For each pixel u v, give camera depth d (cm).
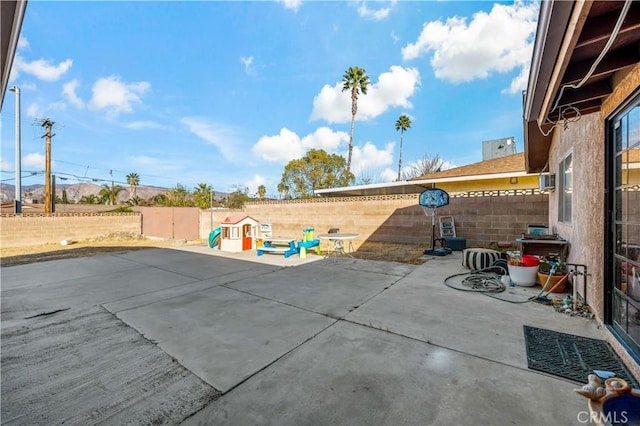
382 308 356
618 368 212
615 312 257
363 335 281
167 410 182
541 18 153
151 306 391
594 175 294
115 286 506
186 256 829
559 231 493
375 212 959
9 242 1097
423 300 381
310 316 338
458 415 169
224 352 256
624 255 240
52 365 241
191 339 285
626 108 229
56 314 368
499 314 325
